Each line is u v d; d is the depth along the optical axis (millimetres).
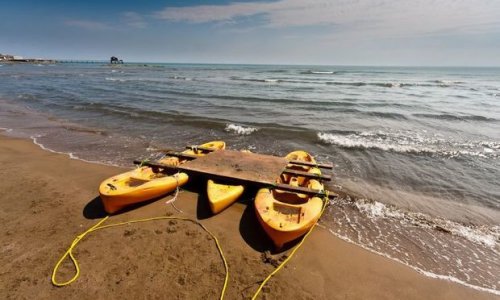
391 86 38094
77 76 49906
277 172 6906
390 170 8898
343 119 15953
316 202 5805
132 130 13062
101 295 3836
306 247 5094
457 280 4473
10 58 138250
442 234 5656
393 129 13898
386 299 4051
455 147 11156
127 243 4914
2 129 12883
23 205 6090
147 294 3875
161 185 6418
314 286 4199
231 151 8508
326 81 45000
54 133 12336
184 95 24844
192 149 9180
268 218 5105
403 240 5418
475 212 6551
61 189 6867
